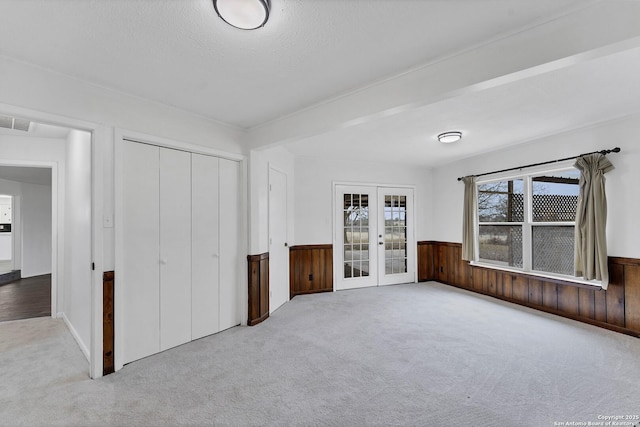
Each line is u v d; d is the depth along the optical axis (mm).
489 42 1829
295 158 5082
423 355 2762
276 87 2465
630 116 3170
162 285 2879
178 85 2428
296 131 3061
